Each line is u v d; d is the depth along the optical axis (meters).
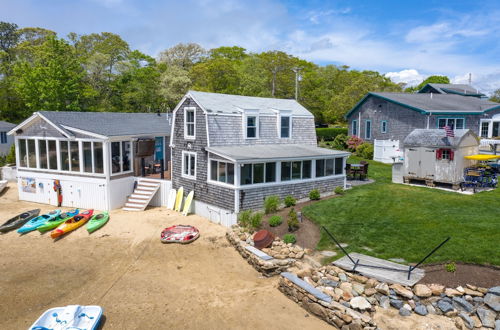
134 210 22.95
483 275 11.13
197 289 13.19
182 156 22.67
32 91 43.47
